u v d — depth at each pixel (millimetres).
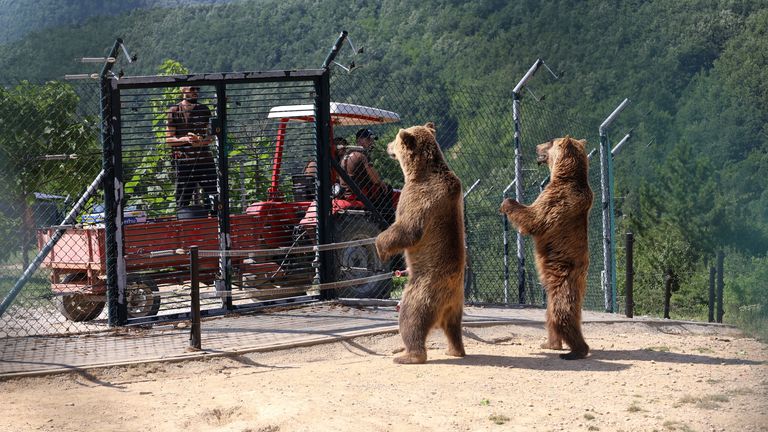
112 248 8781
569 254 7527
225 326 8742
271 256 10023
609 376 6719
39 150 10898
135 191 9609
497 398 5988
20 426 5426
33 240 11055
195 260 7633
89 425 5457
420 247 7301
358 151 10766
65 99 10945
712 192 25500
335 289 10055
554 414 5527
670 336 9461
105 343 8039
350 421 5387
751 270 22672
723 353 8008
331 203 9891
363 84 10555
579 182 7621
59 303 9695
